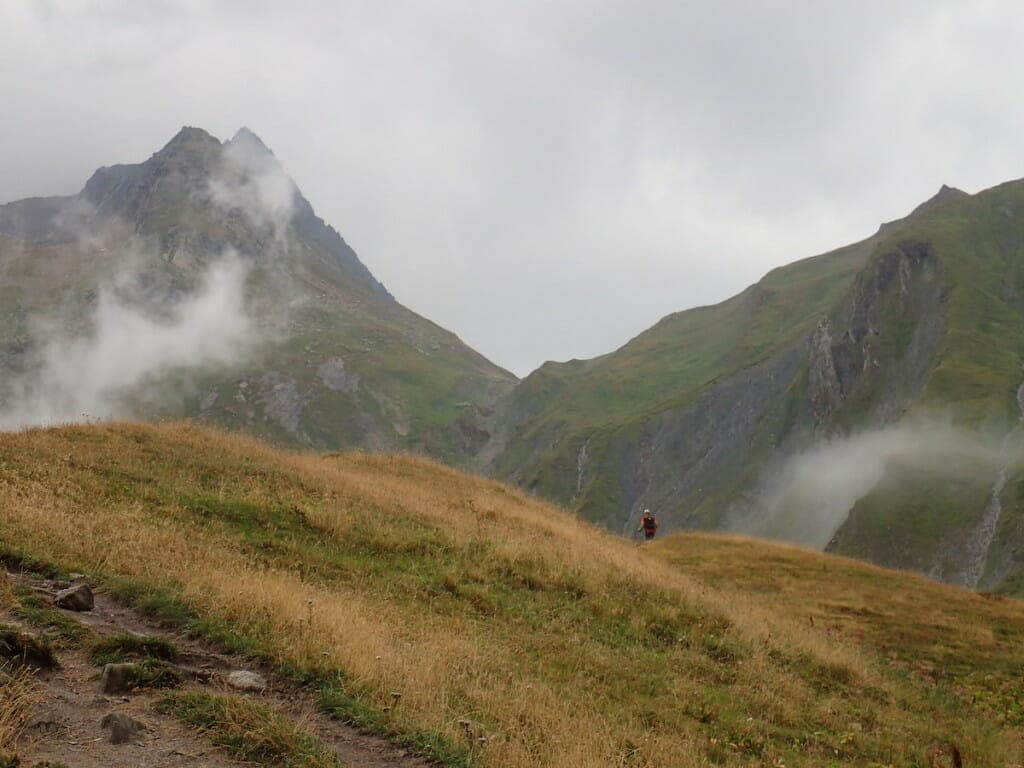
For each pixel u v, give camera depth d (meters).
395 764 8.04
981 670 20.86
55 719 7.24
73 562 11.59
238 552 14.49
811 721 14.38
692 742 11.32
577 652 14.23
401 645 11.47
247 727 7.68
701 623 18.25
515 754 8.72
